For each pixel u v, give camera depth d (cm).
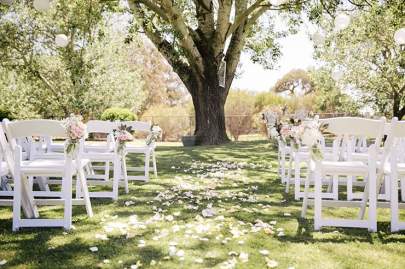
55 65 2150
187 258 318
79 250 335
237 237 369
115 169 533
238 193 570
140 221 420
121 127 577
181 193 568
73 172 423
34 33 1903
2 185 562
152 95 3944
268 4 1372
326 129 402
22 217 447
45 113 2314
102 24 1315
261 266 302
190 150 1171
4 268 297
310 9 1355
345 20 738
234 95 2256
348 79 1867
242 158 981
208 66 1446
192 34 1459
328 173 411
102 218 431
